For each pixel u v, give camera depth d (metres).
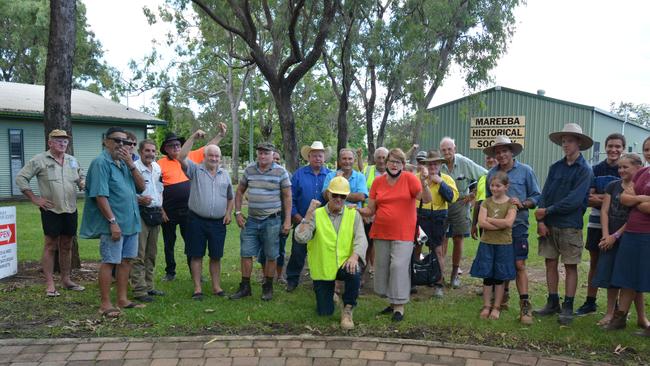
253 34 10.22
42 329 4.78
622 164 4.95
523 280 5.35
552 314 5.54
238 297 6.03
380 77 17.16
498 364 4.18
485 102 26.56
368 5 12.87
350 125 30.41
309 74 32.25
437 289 6.34
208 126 39.06
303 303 5.86
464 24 18.86
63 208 5.97
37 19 32.75
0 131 18.69
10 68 38.09
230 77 31.56
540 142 25.67
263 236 5.99
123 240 5.38
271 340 4.63
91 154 21.45
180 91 33.31
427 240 6.29
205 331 4.84
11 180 19.00
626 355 4.37
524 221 5.49
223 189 6.04
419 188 5.30
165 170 6.91
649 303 6.08
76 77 38.75
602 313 5.63
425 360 4.25
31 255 8.31
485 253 5.35
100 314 5.23
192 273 6.07
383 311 5.52
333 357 4.30
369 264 7.21
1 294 5.91
